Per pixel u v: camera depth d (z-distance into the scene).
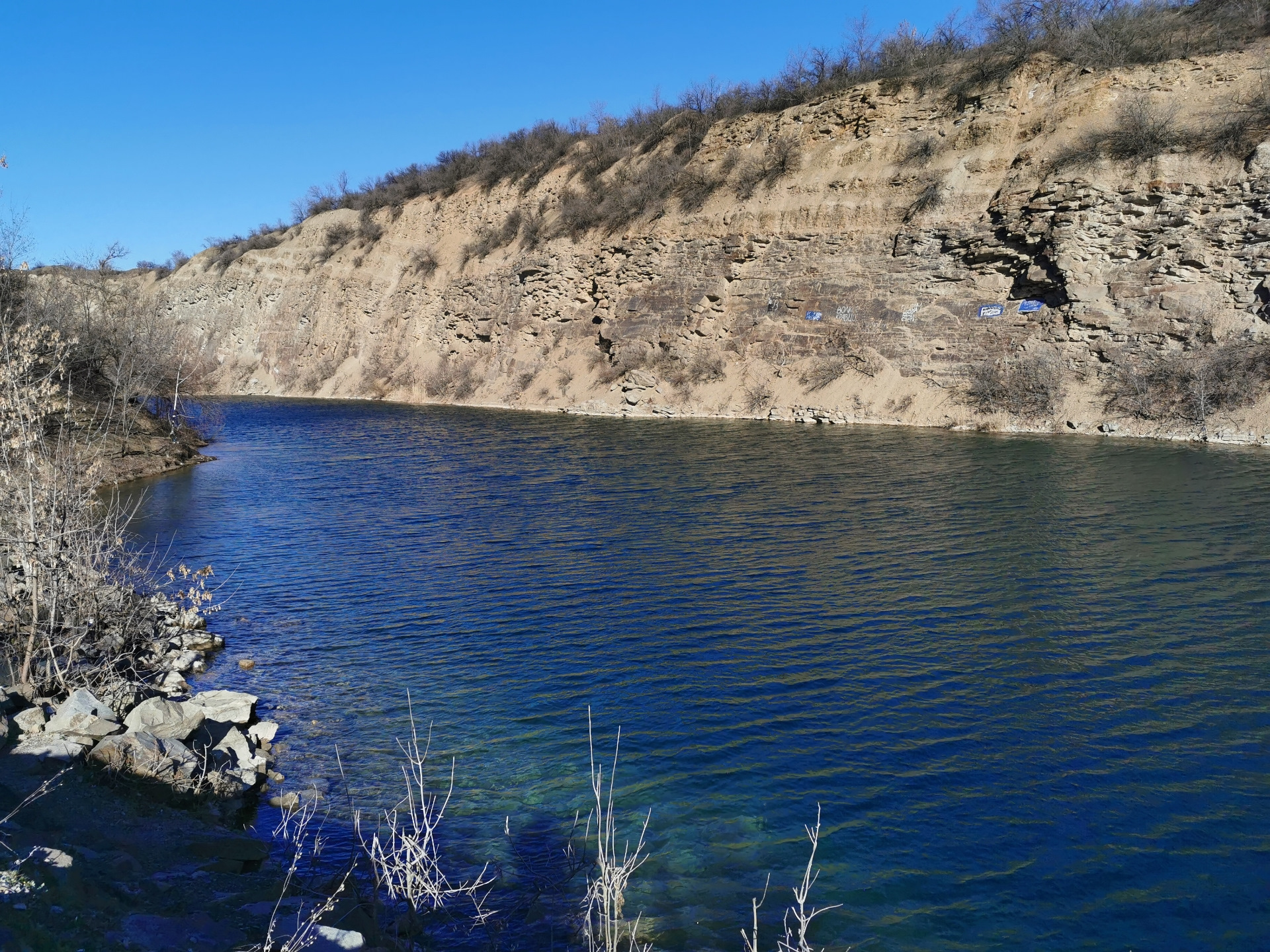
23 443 10.13
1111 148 29.56
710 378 38.88
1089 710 9.22
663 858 6.84
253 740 8.87
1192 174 27.94
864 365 34.62
